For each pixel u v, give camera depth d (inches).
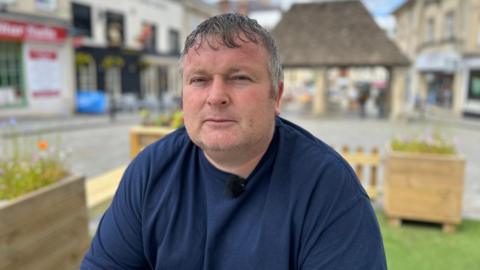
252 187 50.6
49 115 636.7
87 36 748.6
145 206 54.6
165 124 235.8
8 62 576.4
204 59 48.1
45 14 624.1
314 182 48.9
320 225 47.4
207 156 52.8
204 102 48.7
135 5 883.4
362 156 213.0
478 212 197.9
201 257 50.6
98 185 169.2
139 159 58.7
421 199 171.8
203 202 52.5
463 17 827.4
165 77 1043.9
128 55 843.4
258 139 49.2
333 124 664.4
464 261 140.3
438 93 1023.0
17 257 91.1
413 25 1149.1
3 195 95.6
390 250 149.8
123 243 56.3
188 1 1128.2
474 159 367.6
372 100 1192.2
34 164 113.3
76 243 112.1
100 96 715.4
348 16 799.7
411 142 186.4
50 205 101.3
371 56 745.0
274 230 47.7
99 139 444.1
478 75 778.2
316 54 772.6
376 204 207.8
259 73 48.3
